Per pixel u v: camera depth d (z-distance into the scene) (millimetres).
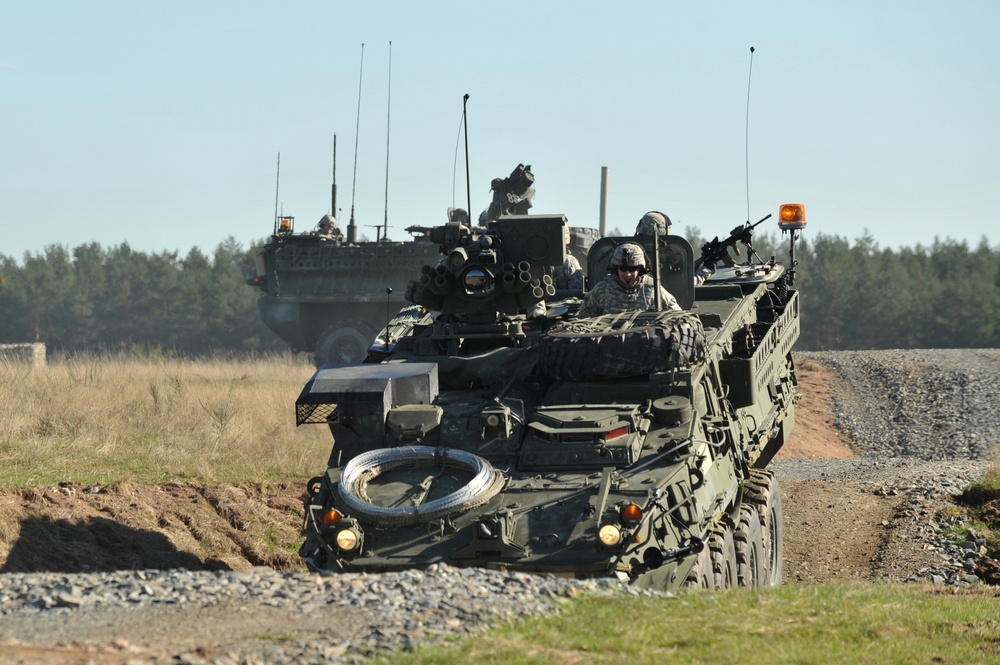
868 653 16969
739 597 20047
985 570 31250
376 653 14961
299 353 103812
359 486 22531
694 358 24922
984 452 56438
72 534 29891
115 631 15750
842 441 64375
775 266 35875
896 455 59156
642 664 15211
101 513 31578
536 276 28234
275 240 90188
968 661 17109
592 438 22984
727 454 25297
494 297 27922
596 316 28031
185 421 43594
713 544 23672
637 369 24609
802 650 16562
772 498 30172
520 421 24031
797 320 36656
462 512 21656
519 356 26641
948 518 37062
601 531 20359
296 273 89375
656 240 27172
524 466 23016
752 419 28562
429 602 17438
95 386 48906
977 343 185375
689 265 30781
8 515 29484
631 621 17203
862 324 188875
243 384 56625
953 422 65062
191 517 32625
